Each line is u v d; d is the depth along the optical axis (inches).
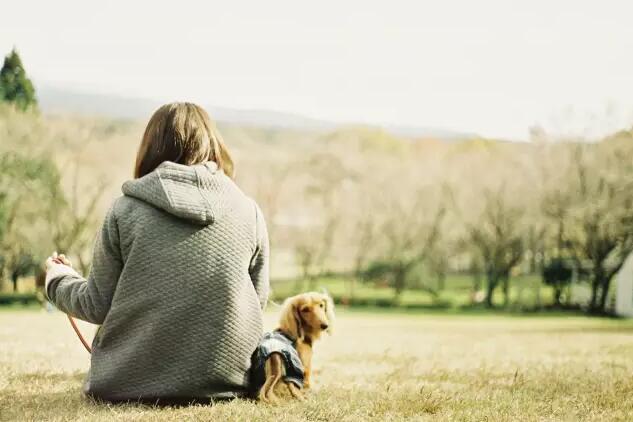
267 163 2297.0
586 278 1919.3
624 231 1792.6
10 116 1747.0
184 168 141.9
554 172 1927.9
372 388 173.8
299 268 2225.6
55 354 247.9
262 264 152.4
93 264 142.7
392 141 2391.7
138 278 138.4
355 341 410.0
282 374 149.1
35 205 1738.4
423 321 1182.9
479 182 2074.3
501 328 784.3
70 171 1839.3
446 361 255.6
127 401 141.2
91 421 123.5
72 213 1801.2
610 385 178.7
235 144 2711.6
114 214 141.7
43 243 1736.0
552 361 254.8
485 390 170.7
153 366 138.9
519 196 2005.4
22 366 207.9
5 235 1699.1
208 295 139.6
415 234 2172.7
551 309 1948.8
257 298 148.3
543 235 1985.7
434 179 2159.2
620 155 1836.9
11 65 1806.1
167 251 138.9
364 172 2252.7
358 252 2214.6
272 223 2245.3
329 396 157.1
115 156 1883.6
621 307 1779.0
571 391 169.0
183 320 138.2
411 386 177.9
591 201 1827.0
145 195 140.4
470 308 2026.3
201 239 140.9
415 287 2144.4
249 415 129.0
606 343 387.2
